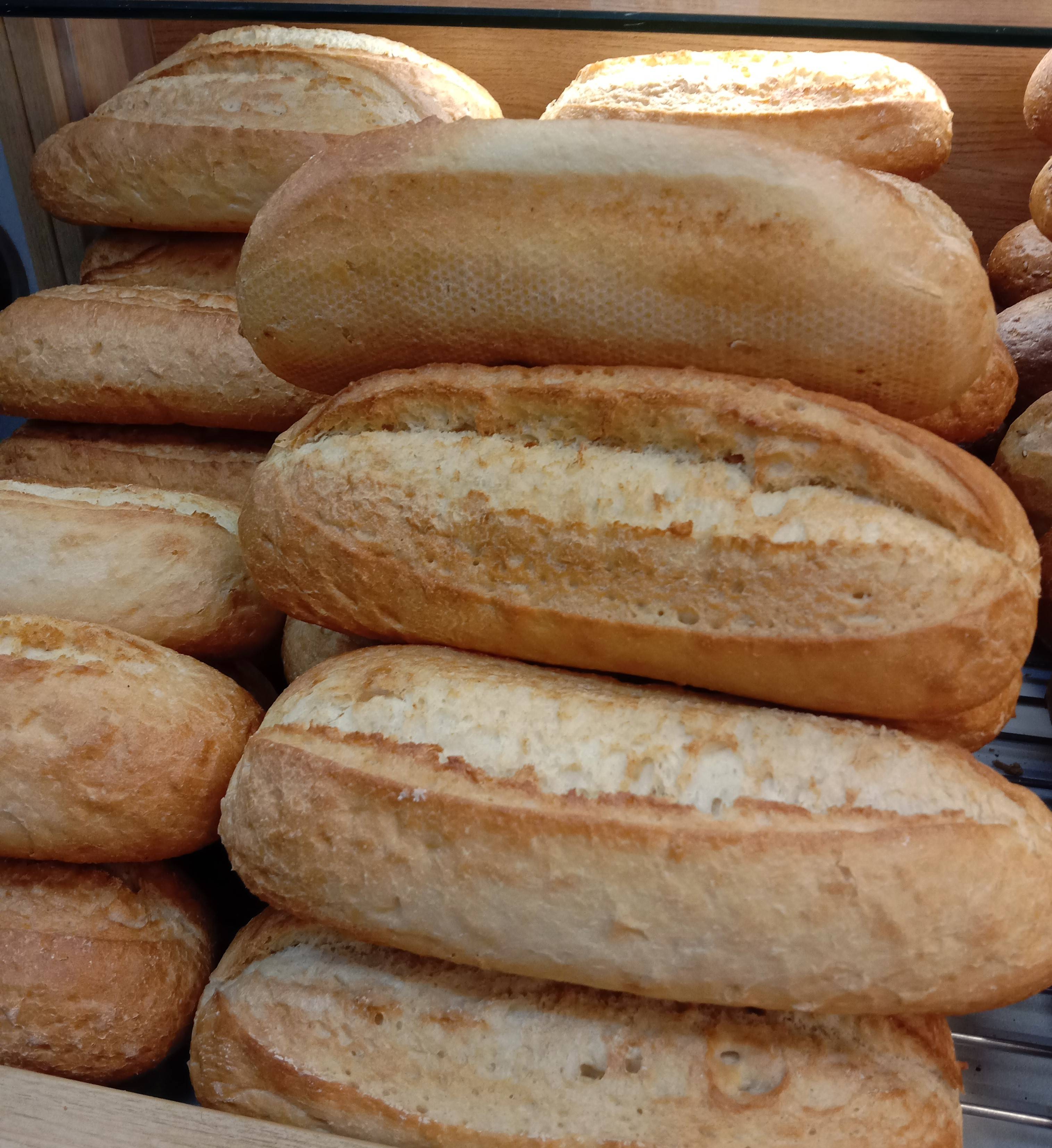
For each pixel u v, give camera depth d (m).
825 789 0.35
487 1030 0.37
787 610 0.36
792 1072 0.36
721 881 0.34
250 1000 0.39
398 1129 0.36
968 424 0.54
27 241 0.63
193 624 0.48
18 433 0.60
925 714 0.37
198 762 0.41
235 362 0.54
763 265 0.36
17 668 0.40
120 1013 0.40
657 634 0.37
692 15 0.44
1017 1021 0.44
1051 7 0.43
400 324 0.41
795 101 0.52
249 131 0.53
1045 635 0.53
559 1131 0.35
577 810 0.35
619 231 0.37
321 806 0.37
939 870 0.34
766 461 0.37
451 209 0.38
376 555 0.40
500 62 0.59
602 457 0.39
